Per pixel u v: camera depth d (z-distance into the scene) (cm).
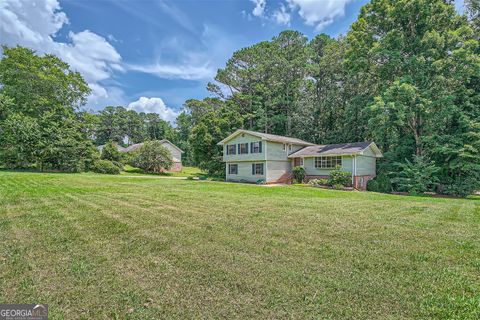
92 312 236
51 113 2561
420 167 1669
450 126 1786
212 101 3528
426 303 251
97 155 2783
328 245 418
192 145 2736
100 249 397
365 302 253
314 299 257
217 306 245
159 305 246
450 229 520
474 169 1555
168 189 1270
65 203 788
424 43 1798
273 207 765
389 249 401
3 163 2327
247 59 3178
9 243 419
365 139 2405
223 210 709
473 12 1853
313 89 3045
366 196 1230
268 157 2089
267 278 302
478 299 257
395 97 1708
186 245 417
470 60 1589
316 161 2073
